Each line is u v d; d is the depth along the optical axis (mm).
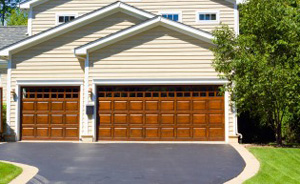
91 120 13781
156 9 16094
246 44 11703
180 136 13672
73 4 16297
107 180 7590
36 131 14148
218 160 9781
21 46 14141
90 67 13906
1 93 13906
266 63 11375
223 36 12188
